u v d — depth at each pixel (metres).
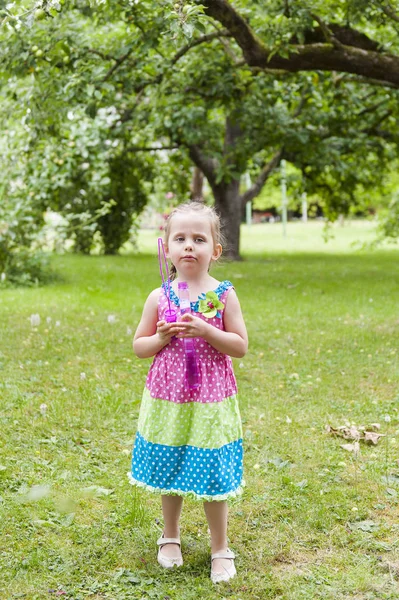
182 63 11.83
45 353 6.59
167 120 13.08
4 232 11.56
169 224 3.09
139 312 9.01
